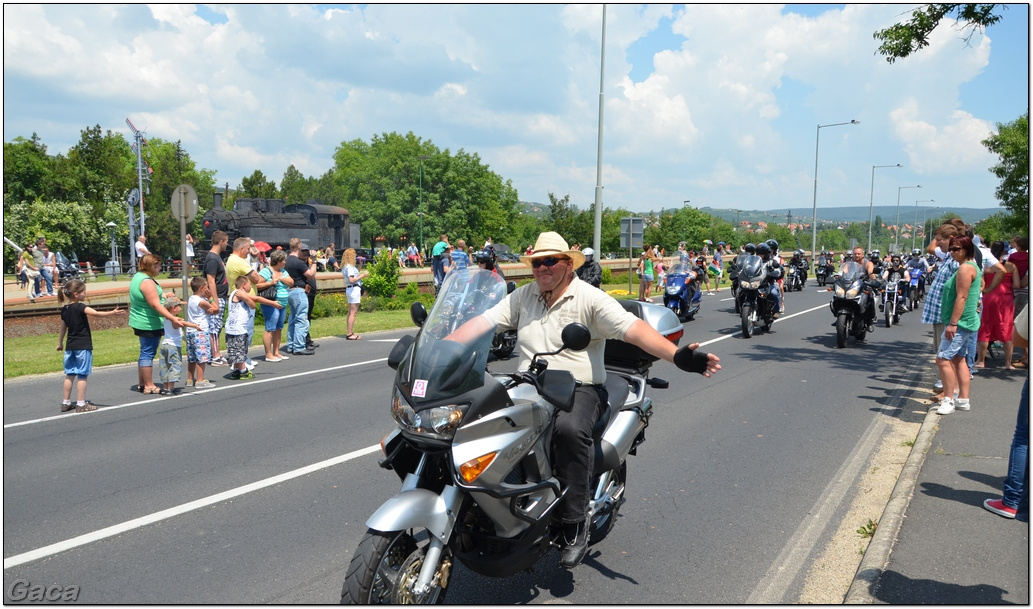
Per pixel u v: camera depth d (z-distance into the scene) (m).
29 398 8.70
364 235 78.31
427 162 77.38
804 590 4.00
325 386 9.41
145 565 4.23
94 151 65.62
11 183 59.75
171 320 8.78
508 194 94.44
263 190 85.56
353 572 3.09
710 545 4.60
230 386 9.40
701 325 16.59
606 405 4.06
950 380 7.65
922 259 21.47
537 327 3.88
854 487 5.66
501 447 3.28
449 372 3.30
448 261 17.69
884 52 12.06
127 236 60.84
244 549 4.45
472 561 3.46
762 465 6.21
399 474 3.65
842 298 13.00
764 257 14.69
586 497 3.75
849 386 9.54
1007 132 24.06
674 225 75.38
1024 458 4.73
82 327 7.90
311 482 5.68
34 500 5.25
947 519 4.79
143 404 8.34
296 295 11.97
